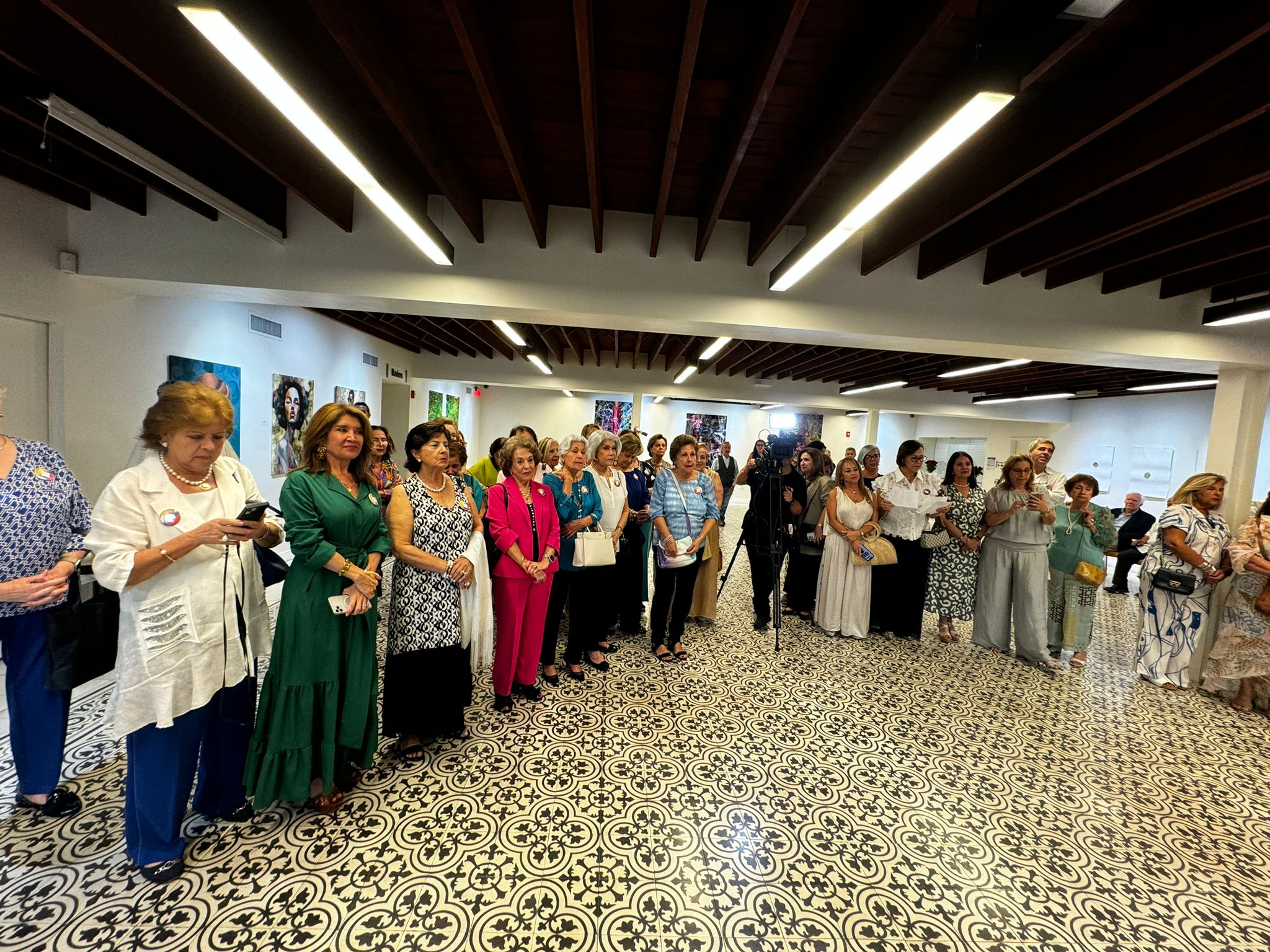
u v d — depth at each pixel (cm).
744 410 1196
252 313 450
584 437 324
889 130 228
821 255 275
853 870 168
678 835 178
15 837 161
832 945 141
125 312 326
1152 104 187
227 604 154
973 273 351
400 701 200
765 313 342
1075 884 167
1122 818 199
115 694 136
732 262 338
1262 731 268
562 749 224
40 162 223
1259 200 220
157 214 297
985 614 363
